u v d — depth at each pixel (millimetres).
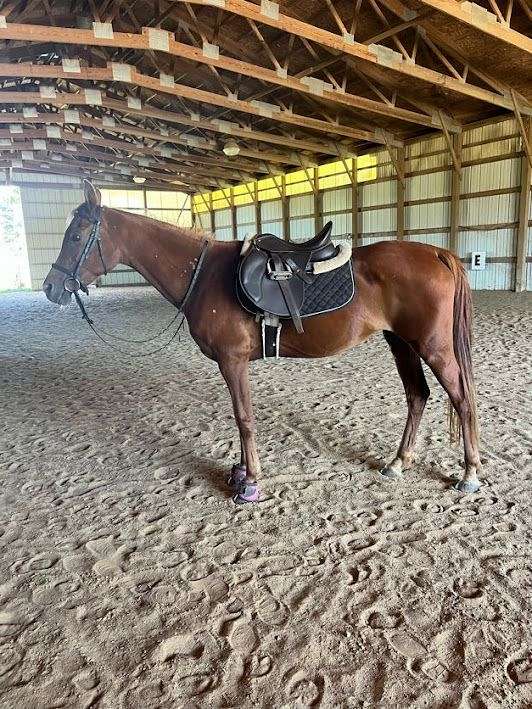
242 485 2154
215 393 3977
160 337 6816
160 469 2533
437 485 2215
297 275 1991
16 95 9422
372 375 4352
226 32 8727
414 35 7516
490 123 10031
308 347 2109
